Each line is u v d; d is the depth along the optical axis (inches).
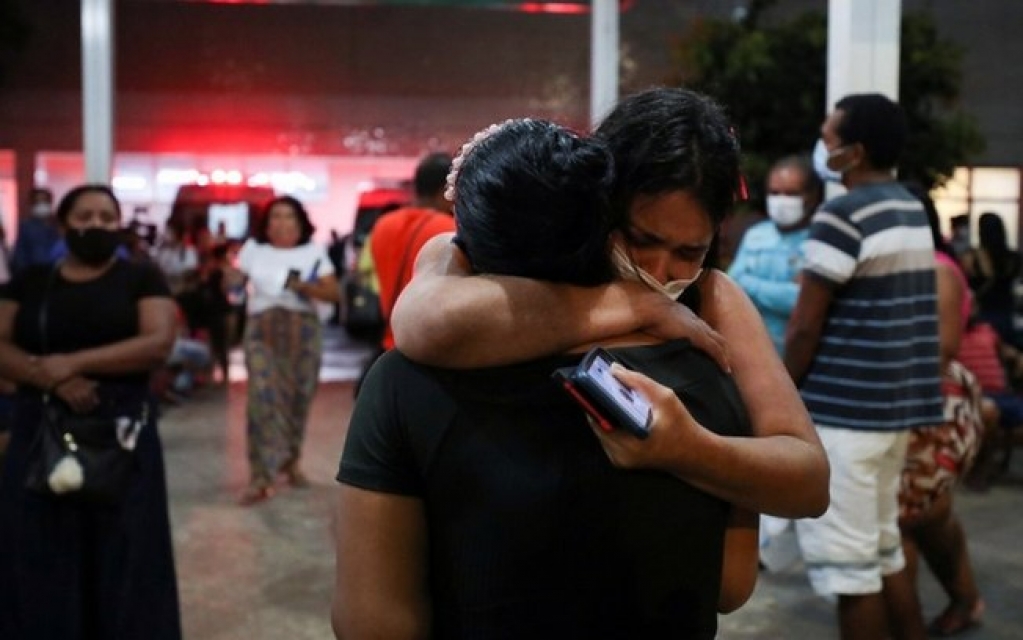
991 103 754.2
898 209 137.5
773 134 392.8
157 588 144.3
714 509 61.6
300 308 271.4
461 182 62.0
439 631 62.2
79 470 137.3
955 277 159.5
